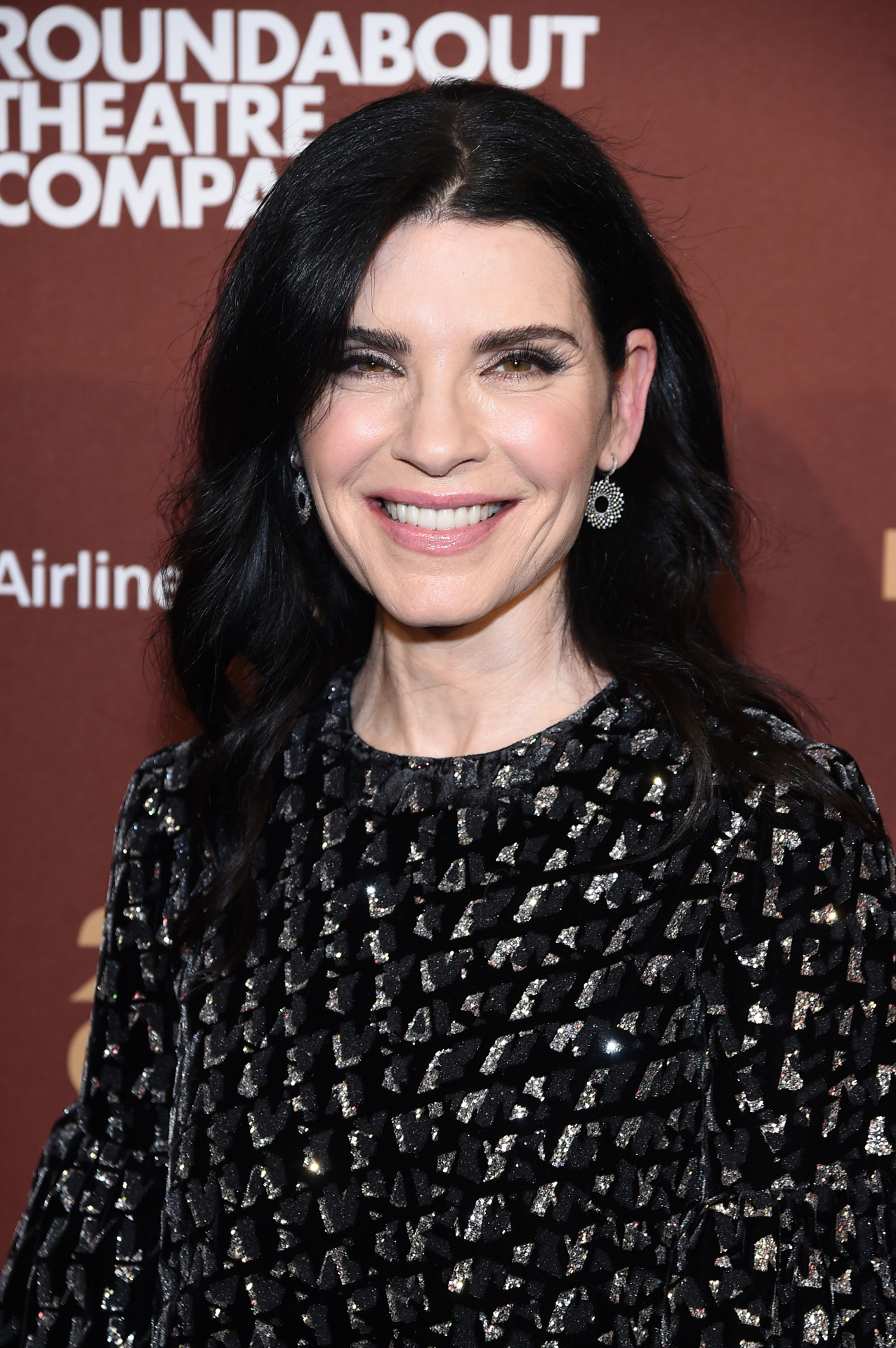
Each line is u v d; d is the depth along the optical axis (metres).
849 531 1.93
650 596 1.23
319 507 1.10
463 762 1.13
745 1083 0.97
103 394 1.99
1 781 2.07
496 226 0.99
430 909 1.08
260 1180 1.06
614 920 1.03
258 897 1.15
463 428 1.00
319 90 1.92
